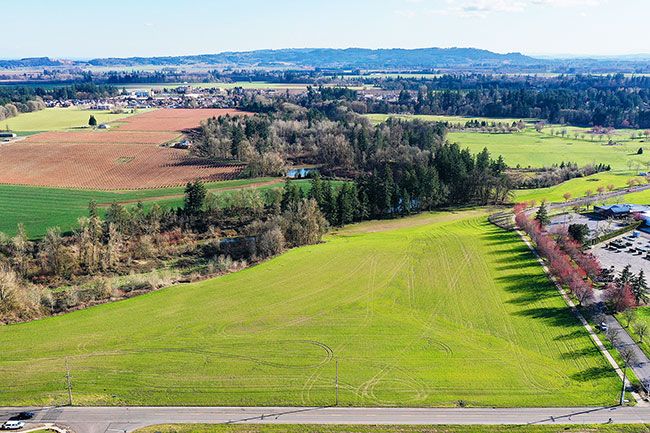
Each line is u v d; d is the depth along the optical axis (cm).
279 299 11444
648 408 7775
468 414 7662
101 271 13288
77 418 7544
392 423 7469
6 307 10800
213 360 9069
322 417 7600
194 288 12025
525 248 14188
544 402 7931
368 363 9000
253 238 15400
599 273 12194
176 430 7294
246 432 7262
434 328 10212
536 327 10194
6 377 8531
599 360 9050
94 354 9250
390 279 12431
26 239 14112
